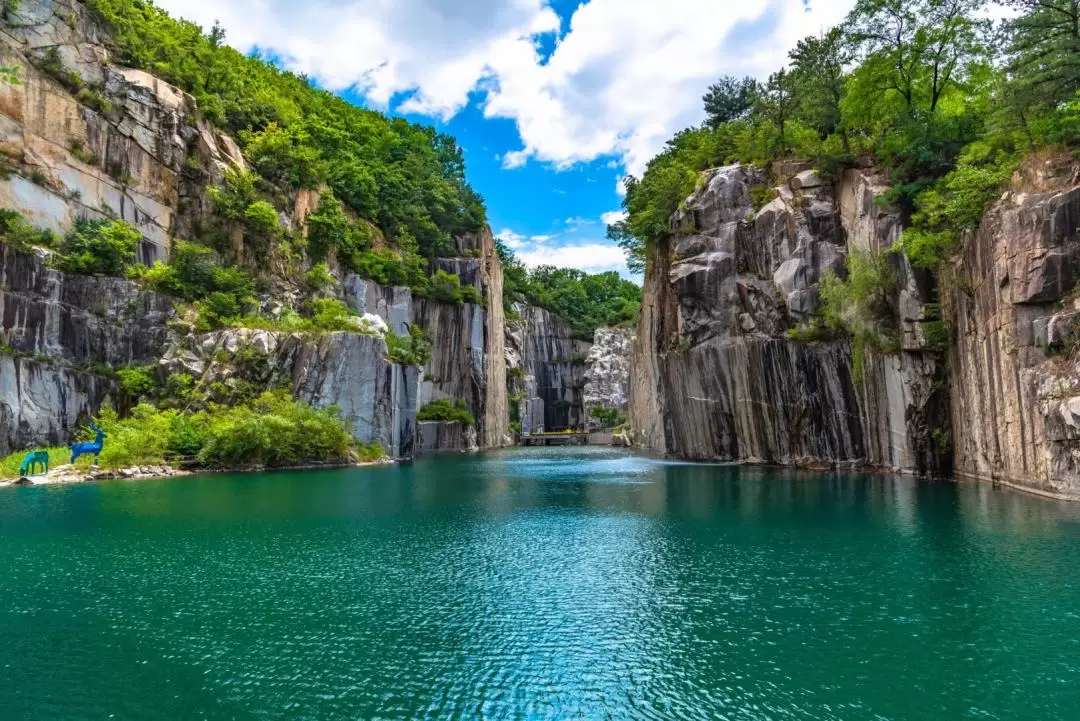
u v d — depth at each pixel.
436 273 81.00
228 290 49.69
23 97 41.00
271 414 42.97
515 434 105.88
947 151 36.56
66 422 39.06
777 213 44.88
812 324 42.12
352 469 44.38
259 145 59.72
